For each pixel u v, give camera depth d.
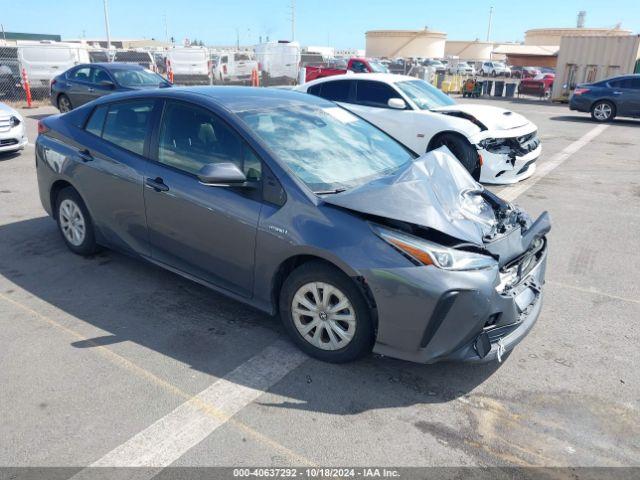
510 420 2.87
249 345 3.51
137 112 4.19
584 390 3.13
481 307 2.88
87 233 4.65
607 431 2.80
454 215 3.24
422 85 9.11
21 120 9.12
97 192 4.35
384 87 8.59
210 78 23.58
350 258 2.97
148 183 3.93
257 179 3.40
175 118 3.92
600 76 21.78
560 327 3.85
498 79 25.75
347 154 3.78
